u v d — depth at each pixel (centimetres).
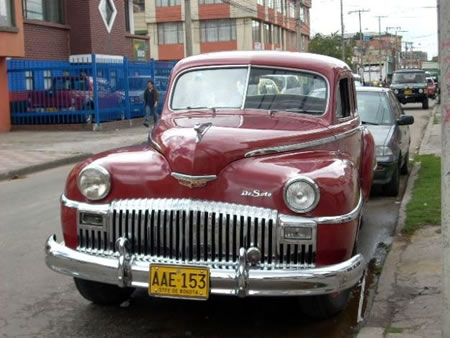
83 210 459
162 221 438
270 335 474
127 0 3356
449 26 354
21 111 2223
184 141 455
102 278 442
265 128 503
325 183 430
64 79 2212
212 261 430
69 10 2691
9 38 2042
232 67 588
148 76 2602
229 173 439
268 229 425
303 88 572
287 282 412
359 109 1065
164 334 476
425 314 479
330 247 427
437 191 917
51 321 499
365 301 542
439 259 610
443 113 365
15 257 672
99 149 1677
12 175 1278
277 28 7119
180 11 6312
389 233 771
